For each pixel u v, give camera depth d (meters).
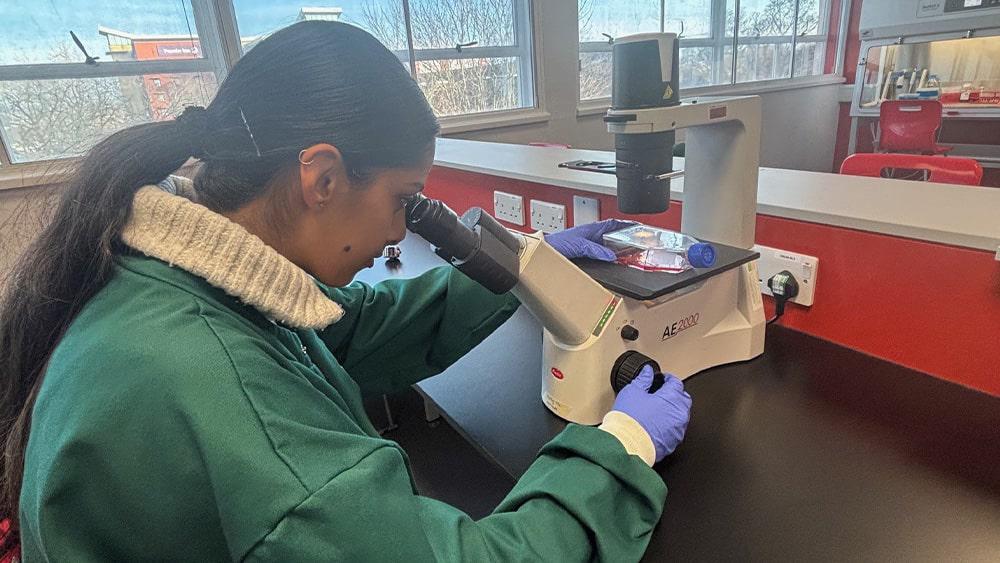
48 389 0.44
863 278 0.94
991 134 4.43
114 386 0.41
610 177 1.40
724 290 0.93
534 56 4.09
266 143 0.47
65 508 0.41
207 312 0.45
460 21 3.83
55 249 0.49
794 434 0.80
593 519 0.54
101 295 0.47
